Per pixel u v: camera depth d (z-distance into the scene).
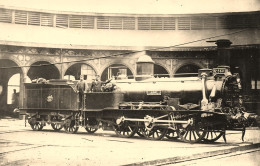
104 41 26.42
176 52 25.56
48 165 8.32
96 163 8.47
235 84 12.88
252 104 20.75
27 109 17.41
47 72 30.81
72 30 27.22
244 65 24.64
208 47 24.61
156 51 25.55
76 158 9.10
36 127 17.31
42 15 27.08
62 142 12.35
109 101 14.69
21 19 26.55
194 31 26.62
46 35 26.20
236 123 12.59
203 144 12.00
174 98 13.09
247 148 11.72
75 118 15.63
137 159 8.90
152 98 13.89
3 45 24.38
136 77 14.81
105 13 27.75
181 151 10.20
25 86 17.72
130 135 14.02
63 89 16.27
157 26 27.34
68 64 25.70
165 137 14.52
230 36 25.34
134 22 27.70
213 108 12.07
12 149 10.69
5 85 29.56
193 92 12.98
